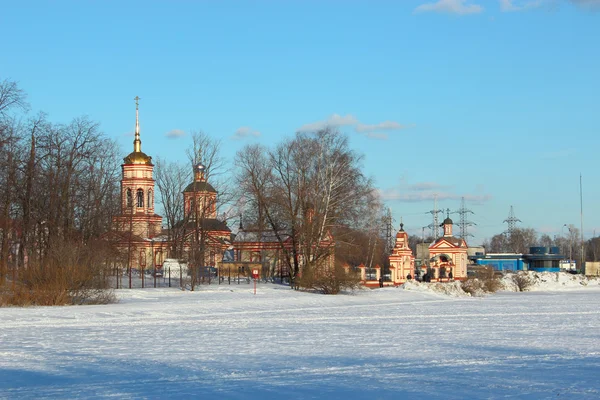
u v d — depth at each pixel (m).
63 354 29.02
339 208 79.94
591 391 21.17
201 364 26.45
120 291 68.25
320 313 52.94
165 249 108.69
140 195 114.81
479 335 37.69
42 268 55.53
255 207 83.69
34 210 67.50
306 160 80.75
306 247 77.50
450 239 112.94
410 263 97.19
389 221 133.12
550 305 67.25
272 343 33.25
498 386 21.98
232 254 109.38
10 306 51.91
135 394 20.81
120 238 83.44
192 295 66.75
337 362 27.08
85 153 70.56
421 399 20.09
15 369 25.22
